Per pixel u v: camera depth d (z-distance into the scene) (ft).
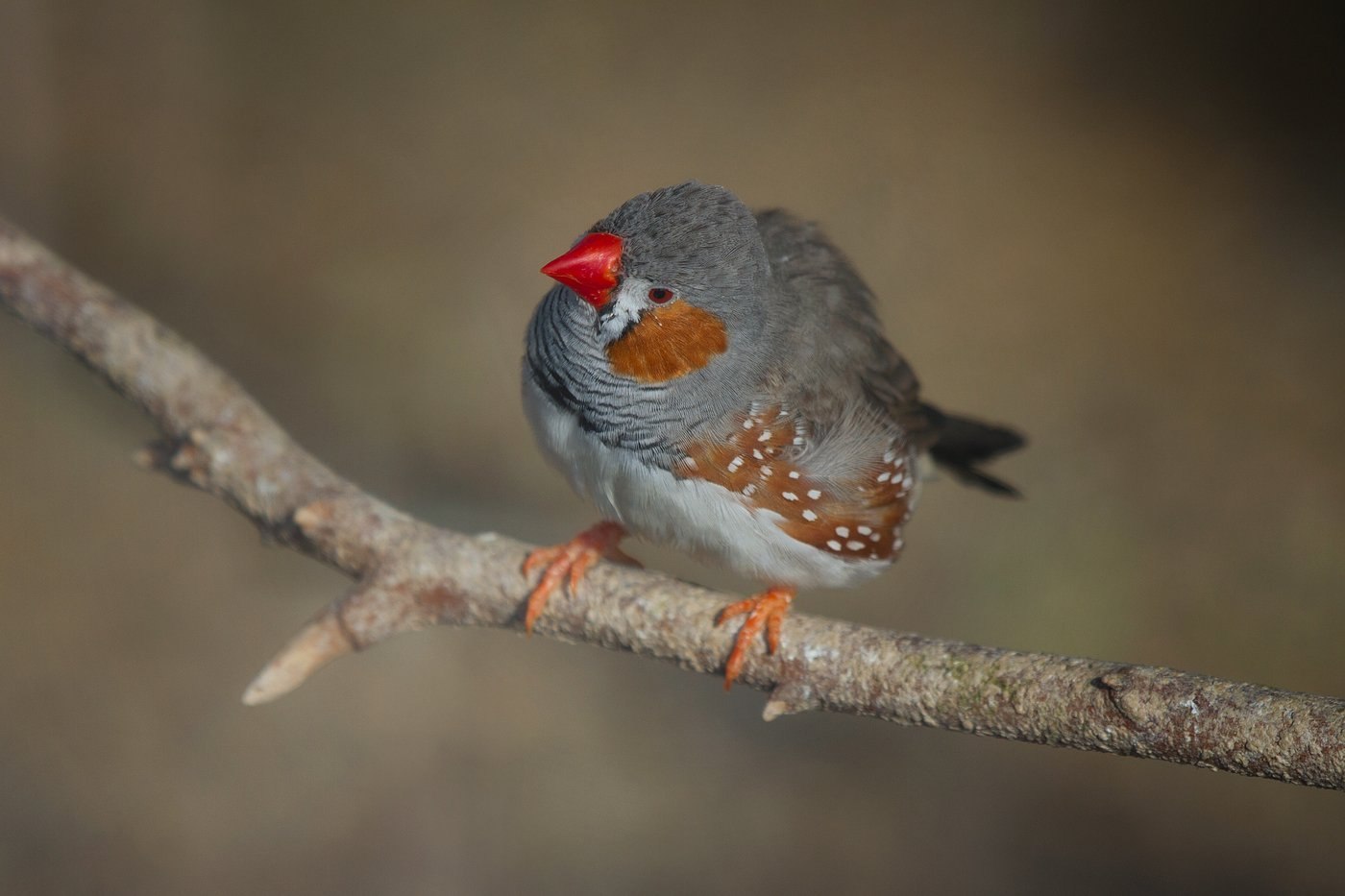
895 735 37.76
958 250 49.47
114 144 48.01
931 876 33.83
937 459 27.27
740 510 19.86
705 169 51.16
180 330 43.88
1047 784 36.22
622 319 19.02
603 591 19.86
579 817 35.01
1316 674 37.01
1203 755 15.05
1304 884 32.99
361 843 33.94
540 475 41.91
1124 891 33.24
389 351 44.65
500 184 50.03
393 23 56.85
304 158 50.21
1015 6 60.49
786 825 35.06
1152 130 54.29
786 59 57.06
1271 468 42.98
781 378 19.89
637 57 56.59
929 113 54.49
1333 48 57.00
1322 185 51.57
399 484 40.91
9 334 39.52
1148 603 39.34
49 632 36.14
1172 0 60.34
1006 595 39.75
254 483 21.80
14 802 33.06
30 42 44.39
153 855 32.83
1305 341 46.88
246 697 19.83
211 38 53.62
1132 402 45.14
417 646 38.47
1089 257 49.26
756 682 18.74
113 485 38.93
